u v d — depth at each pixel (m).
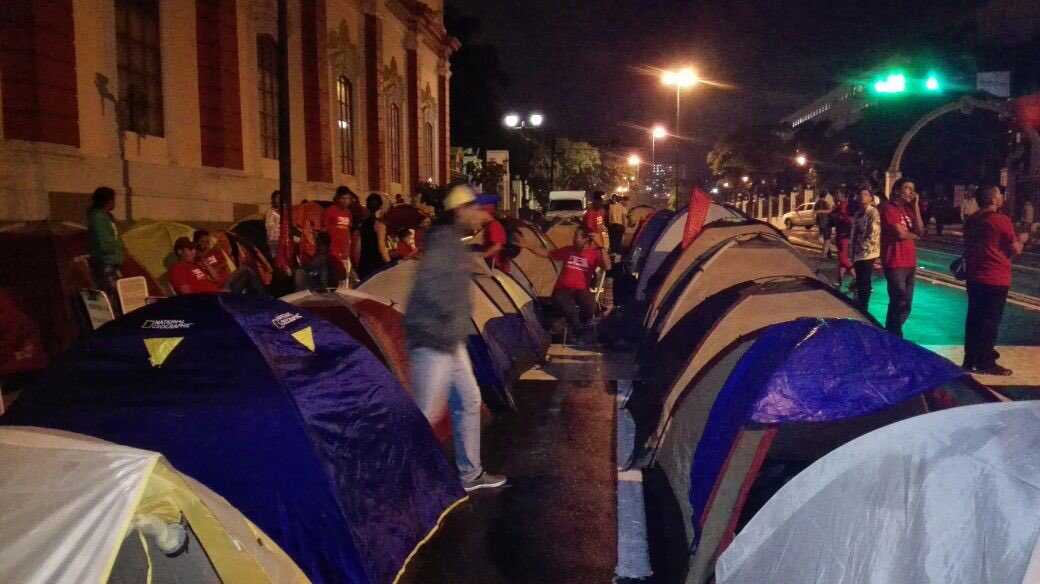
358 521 4.89
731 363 5.89
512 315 10.05
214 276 10.11
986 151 49.78
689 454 5.82
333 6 21.30
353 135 23.39
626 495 6.40
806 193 59.09
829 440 6.19
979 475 3.19
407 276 8.86
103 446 3.28
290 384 4.96
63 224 10.16
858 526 3.47
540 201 60.34
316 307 7.16
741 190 83.56
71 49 11.23
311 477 4.81
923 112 52.34
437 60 33.88
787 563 3.71
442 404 6.33
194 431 4.83
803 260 9.02
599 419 8.41
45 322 9.61
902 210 10.44
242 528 3.81
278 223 14.12
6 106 10.41
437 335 6.20
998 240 9.34
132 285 9.59
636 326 12.05
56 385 5.00
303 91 19.36
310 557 4.74
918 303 15.32
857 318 7.02
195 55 14.66
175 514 3.60
